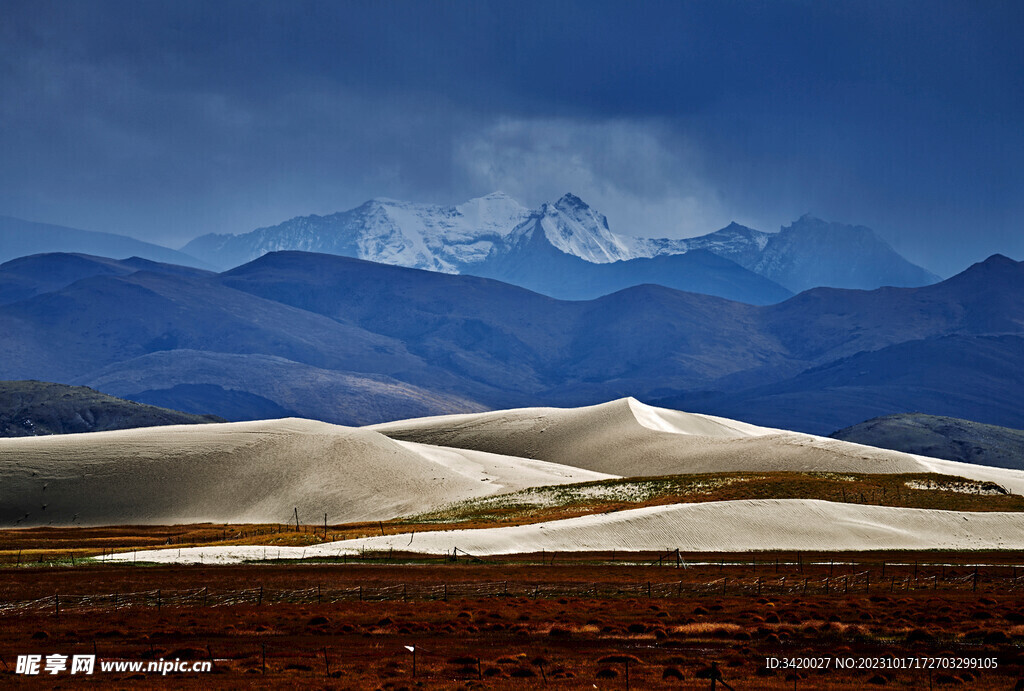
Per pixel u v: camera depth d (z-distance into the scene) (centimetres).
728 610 14225
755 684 9544
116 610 14375
